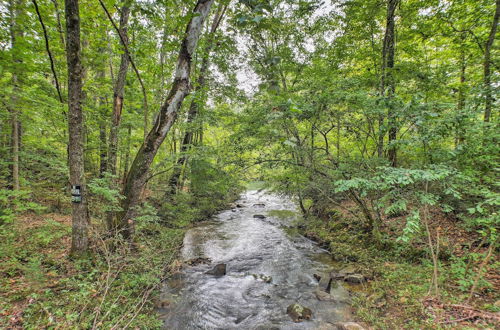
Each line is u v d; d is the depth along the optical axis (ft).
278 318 14.93
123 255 17.39
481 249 17.12
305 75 29.73
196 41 19.67
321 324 14.02
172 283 19.16
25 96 18.74
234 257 25.67
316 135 27.63
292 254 26.35
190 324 14.26
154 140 20.43
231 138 27.02
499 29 20.98
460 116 12.84
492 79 15.64
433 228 21.09
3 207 21.94
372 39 28.55
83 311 11.87
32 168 28.89
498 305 11.86
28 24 18.84
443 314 12.07
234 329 13.96
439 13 23.35
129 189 20.85
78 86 15.94
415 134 15.99
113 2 15.72
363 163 21.07
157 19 15.65
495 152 14.01
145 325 12.85
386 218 25.98
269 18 6.89
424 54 29.37
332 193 27.99
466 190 14.55
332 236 28.71
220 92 33.63
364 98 18.13
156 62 28.58
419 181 15.26
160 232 27.30
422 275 16.26
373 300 15.24
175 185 38.34
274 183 33.37
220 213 47.24
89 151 28.17
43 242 19.31
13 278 14.25
